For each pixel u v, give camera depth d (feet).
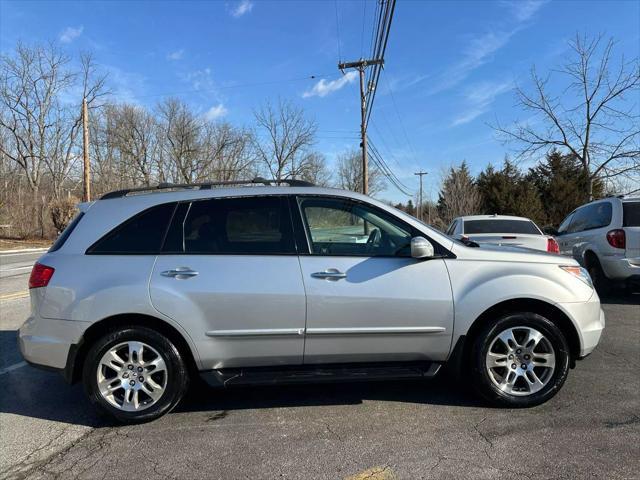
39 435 11.84
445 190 158.61
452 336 12.58
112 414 12.09
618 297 27.73
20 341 12.56
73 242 12.66
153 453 10.80
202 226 12.69
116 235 12.62
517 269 12.82
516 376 12.80
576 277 13.11
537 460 10.09
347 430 11.69
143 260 12.33
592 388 13.94
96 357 12.03
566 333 13.21
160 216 12.75
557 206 100.32
